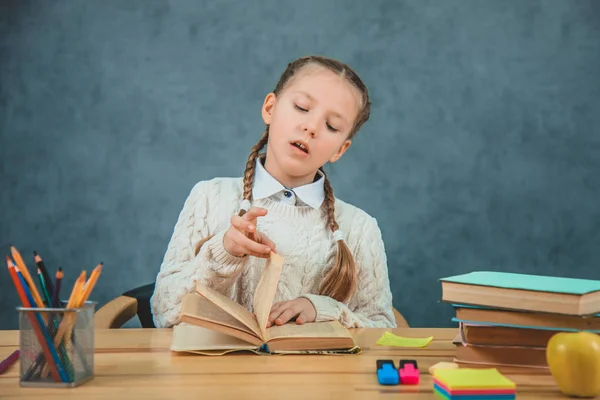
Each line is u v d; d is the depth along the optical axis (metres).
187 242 1.71
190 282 1.43
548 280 1.10
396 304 2.77
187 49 2.73
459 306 1.04
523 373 0.99
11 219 2.66
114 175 2.70
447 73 2.80
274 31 2.76
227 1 2.75
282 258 1.11
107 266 2.69
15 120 2.68
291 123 1.62
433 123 2.79
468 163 2.80
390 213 2.78
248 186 1.70
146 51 2.72
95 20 2.71
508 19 2.82
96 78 2.70
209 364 1.02
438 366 0.97
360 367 1.01
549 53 2.83
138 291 1.86
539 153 2.82
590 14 2.84
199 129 2.73
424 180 2.79
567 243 2.81
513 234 2.80
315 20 2.77
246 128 2.74
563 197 2.82
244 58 2.75
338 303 1.41
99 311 1.69
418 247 2.78
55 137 2.69
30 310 0.87
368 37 2.79
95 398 0.83
